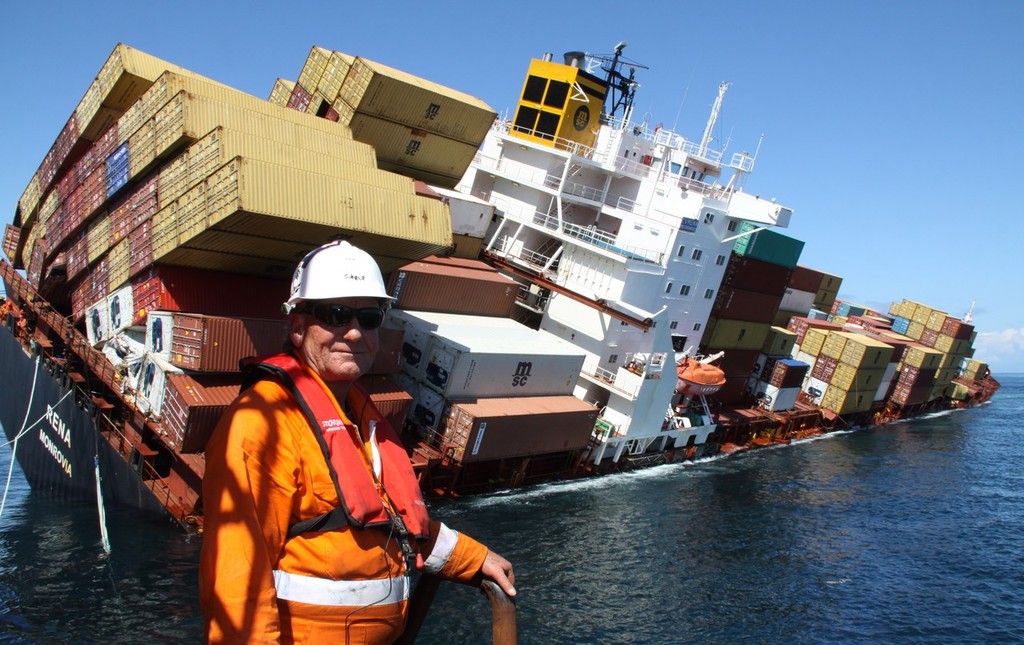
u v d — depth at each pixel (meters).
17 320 33.62
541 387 34.44
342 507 2.96
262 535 2.76
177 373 22.47
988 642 25.30
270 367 3.05
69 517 24.45
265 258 24.27
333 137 27.64
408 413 31.69
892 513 39.56
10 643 17.47
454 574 3.45
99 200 27.97
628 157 46.22
